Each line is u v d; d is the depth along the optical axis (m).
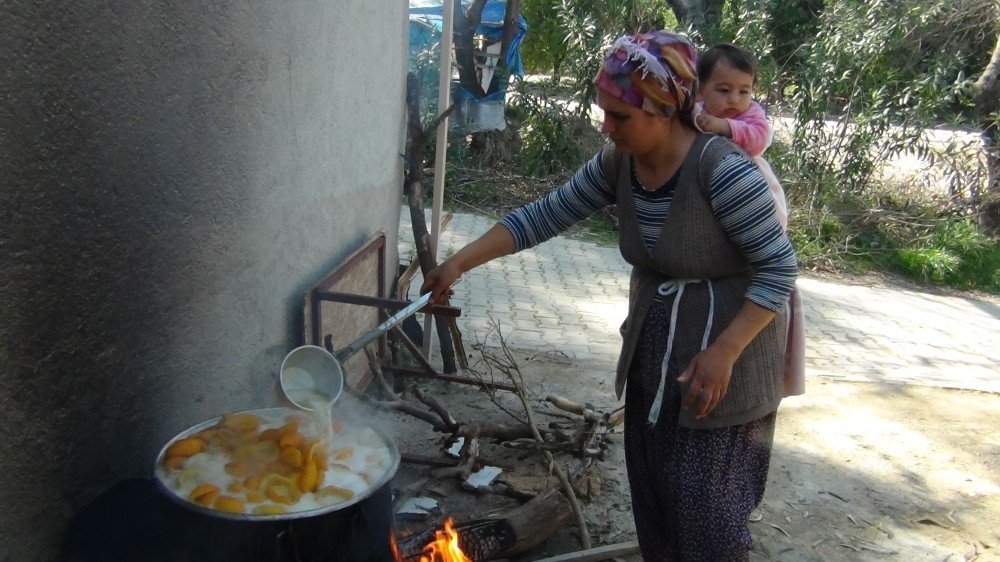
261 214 2.71
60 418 1.87
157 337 2.21
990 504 3.69
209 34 2.27
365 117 3.65
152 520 1.92
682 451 2.36
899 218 8.47
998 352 6.01
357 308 3.52
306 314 3.03
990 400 4.88
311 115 3.03
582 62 8.97
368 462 2.13
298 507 1.90
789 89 8.91
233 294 2.59
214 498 1.88
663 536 2.61
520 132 9.53
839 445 4.15
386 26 3.85
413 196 4.33
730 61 2.71
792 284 2.17
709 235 2.22
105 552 1.86
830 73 8.34
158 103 2.07
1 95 1.58
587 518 3.28
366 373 3.70
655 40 2.10
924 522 3.52
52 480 1.88
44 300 1.77
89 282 1.90
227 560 1.87
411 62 8.50
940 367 5.53
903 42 8.55
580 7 9.47
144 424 2.20
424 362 3.73
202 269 2.39
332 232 3.37
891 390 4.91
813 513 3.51
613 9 9.48
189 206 2.28
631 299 2.48
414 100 4.36
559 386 4.55
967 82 8.26
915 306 7.07
